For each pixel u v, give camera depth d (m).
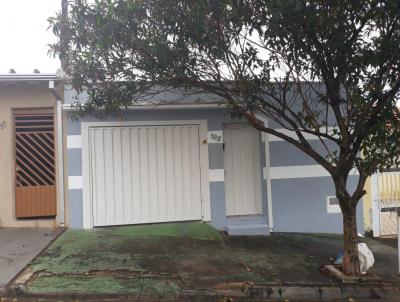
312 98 8.81
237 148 10.08
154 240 8.48
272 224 9.78
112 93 6.90
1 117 9.33
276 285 6.38
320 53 6.25
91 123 9.32
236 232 9.41
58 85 8.96
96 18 5.63
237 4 5.68
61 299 5.96
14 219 9.36
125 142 9.50
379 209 10.15
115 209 9.45
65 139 9.33
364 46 6.31
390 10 5.64
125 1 5.55
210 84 6.76
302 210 9.90
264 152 9.84
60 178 9.28
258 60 6.41
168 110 9.59
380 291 6.43
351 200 6.81
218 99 9.30
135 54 6.27
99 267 6.89
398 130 6.27
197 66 6.52
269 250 8.23
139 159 9.55
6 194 9.31
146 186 9.58
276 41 6.14
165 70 6.42
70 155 9.28
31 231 9.01
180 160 9.68
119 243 8.21
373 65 6.10
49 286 6.14
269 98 8.25
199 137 9.73
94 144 9.38
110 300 5.96
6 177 9.32
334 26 5.87
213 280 6.53
